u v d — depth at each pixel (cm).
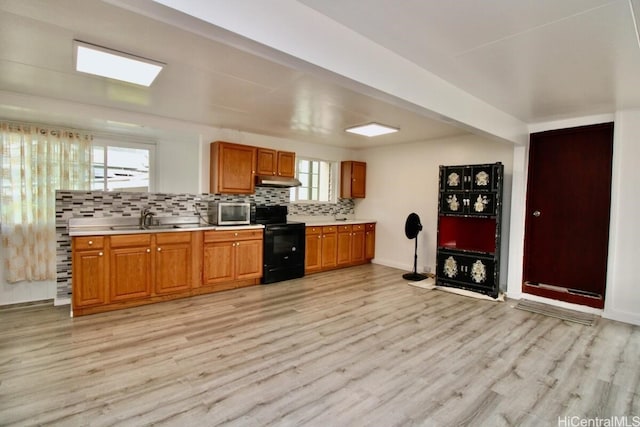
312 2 175
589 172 393
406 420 190
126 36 208
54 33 206
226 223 447
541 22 190
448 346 286
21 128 368
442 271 475
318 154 608
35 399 201
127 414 189
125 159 455
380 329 321
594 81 277
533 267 438
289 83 289
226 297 411
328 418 190
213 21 143
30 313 342
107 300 348
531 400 211
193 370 239
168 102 351
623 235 354
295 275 513
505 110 366
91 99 343
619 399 213
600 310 373
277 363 252
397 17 189
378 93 229
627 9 173
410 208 579
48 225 385
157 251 379
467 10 180
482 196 438
